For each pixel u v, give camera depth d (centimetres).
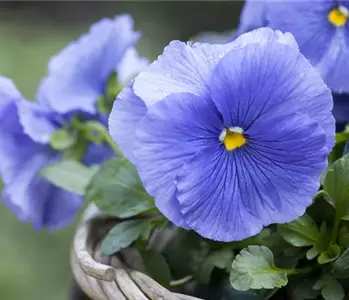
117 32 45
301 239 37
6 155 45
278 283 36
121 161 40
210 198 36
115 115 37
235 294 39
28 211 45
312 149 35
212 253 39
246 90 35
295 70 35
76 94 45
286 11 40
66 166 43
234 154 36
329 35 40
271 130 35
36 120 44
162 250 41
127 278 37
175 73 36
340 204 37
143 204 39
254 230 36
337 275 37
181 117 35
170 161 35
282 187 36
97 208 41
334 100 40
